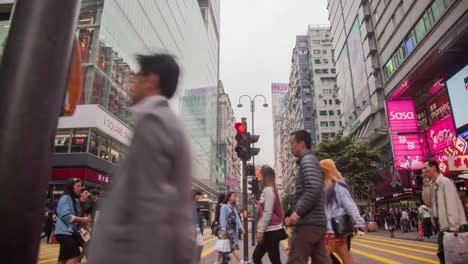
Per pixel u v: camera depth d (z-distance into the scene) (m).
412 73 26.23
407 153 28.42
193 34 51.28
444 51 21.97
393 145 28.92
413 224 25.59
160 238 1.14
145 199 1.18
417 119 29.41
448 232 4.12
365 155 30.67
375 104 35.38
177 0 42.19
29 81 1.30
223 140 78.56
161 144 1.26
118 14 24.75
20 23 1.37
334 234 4.45
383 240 15.60
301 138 3.54
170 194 1.22
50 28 1.40
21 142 1.23
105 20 22.58
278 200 4.91
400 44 29.36
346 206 4.46
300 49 82.75
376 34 35.88
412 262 7.88
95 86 21.08
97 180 20.77
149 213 1.16
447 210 4.16
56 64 1.39
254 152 8.69
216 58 77.25
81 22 22.16
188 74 46.28
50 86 1.36
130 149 1.27
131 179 1.21
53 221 14.41
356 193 30.58
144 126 1.29
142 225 1.15
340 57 49.62
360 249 11.23
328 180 4.71
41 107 1.31
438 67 24.47
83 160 19.53
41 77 1.33
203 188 48.91
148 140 1.25
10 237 1.15
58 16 1.43
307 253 3.16
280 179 163.38
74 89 1.74
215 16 78.88
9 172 1.19
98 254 1.15
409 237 16.70
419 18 25.34
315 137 71.62
